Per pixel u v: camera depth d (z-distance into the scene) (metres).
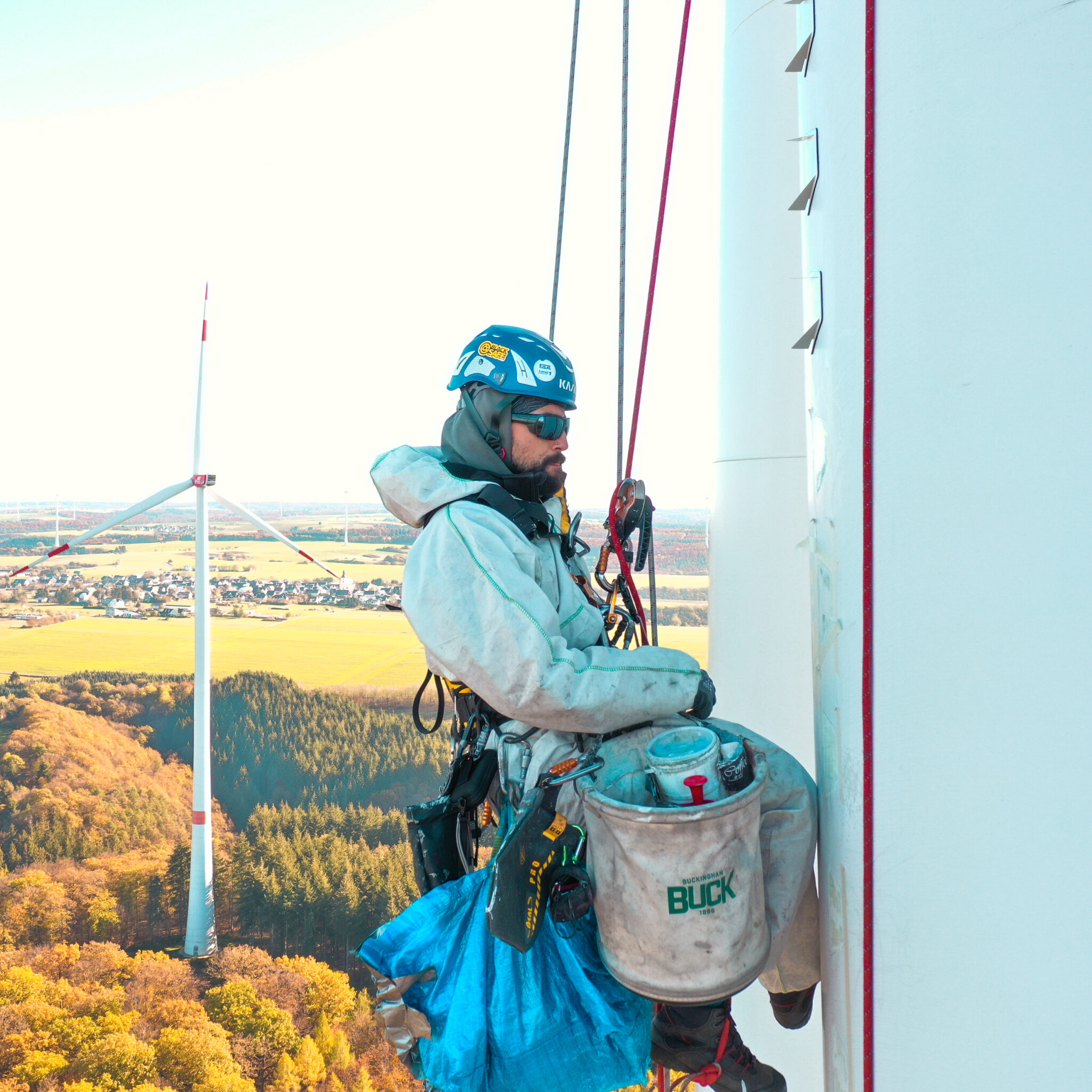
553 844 1.83
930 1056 1.38
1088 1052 1.21
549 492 2.28
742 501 4.87
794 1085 4.18
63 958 70.88
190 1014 65.44
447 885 2.01
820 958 2.07
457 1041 1.82
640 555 2.37
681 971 1.71
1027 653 1.25
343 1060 64.50
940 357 1.35
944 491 1.34
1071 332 1.21
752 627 4.79
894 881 1.45
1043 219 1.24
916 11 1.39
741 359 4.91
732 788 1.74
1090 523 1.20
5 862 83.69
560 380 2.21
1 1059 60.44
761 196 4.89
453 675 1.94
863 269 1.50
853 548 1.56
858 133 1.52
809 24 1.80
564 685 1.82
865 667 1.51
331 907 78.81
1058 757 1.22
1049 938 1.24
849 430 1.56
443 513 2.04
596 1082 1.87
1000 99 1.28
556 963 1.93
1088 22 1.21
